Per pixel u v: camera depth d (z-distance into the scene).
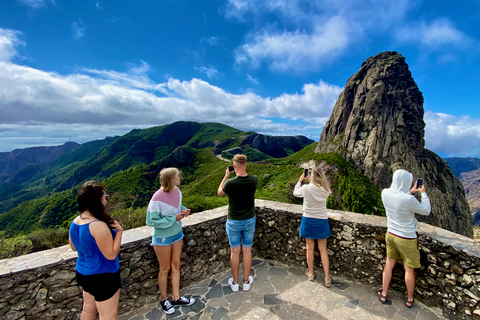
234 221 3.32
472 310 2.55
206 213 4.05
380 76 67.38
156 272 3.27
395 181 2.96
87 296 2.33
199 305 3.14
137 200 50.34
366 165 59.41
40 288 2.52
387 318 2.81
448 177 68.94
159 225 2.79
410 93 66.81
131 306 3.08
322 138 78.06
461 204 67.44
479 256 2.52
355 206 47.06
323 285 3.47
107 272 2.20
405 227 2.83
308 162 65.38
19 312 2.42
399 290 3.23
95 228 2.08
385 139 61.94
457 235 2.96
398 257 2.98
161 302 3.04
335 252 3.73
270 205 4.35
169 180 2.84
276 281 3.61
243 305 3.10
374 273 3.42
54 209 48.38
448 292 2.78
